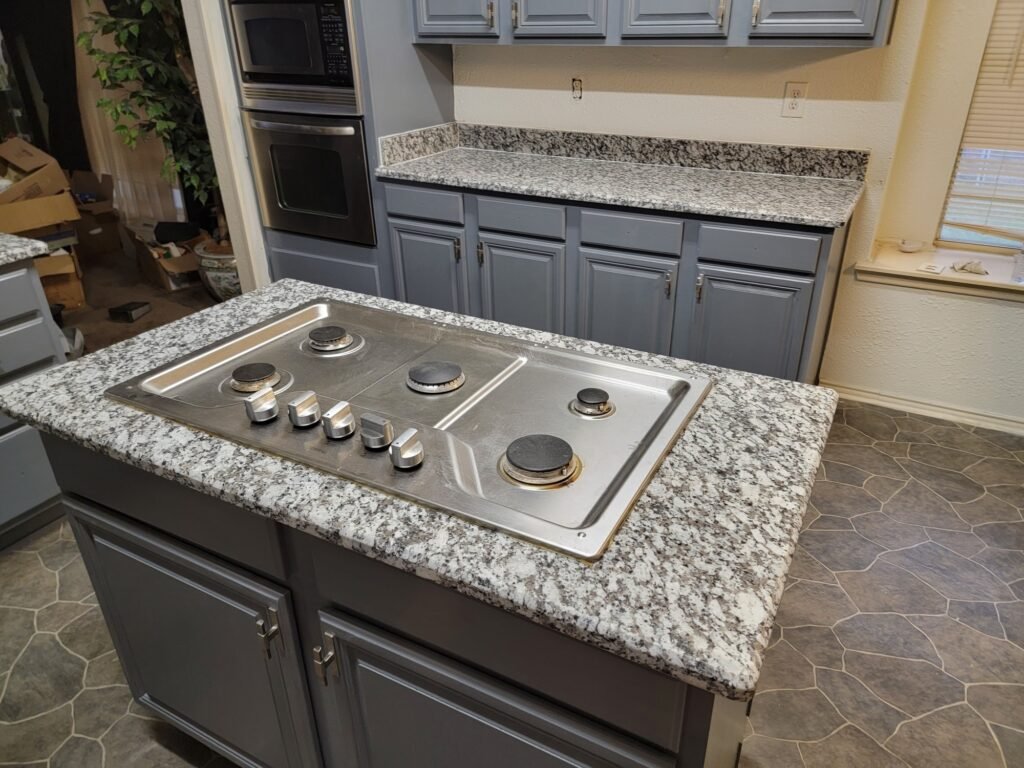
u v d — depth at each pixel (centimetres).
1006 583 199
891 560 208
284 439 101
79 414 109
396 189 293
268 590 106
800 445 101
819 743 157
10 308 203
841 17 220
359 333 139
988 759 153
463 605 85
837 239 234
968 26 246
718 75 275
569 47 298
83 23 442
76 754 159
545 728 86
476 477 94
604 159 309
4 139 464
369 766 115
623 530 83
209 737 140
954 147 265
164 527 114
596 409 109
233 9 289
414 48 300
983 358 268
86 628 192
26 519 223
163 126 354
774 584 76
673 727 77
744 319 243
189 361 123
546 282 277
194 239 430
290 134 301
